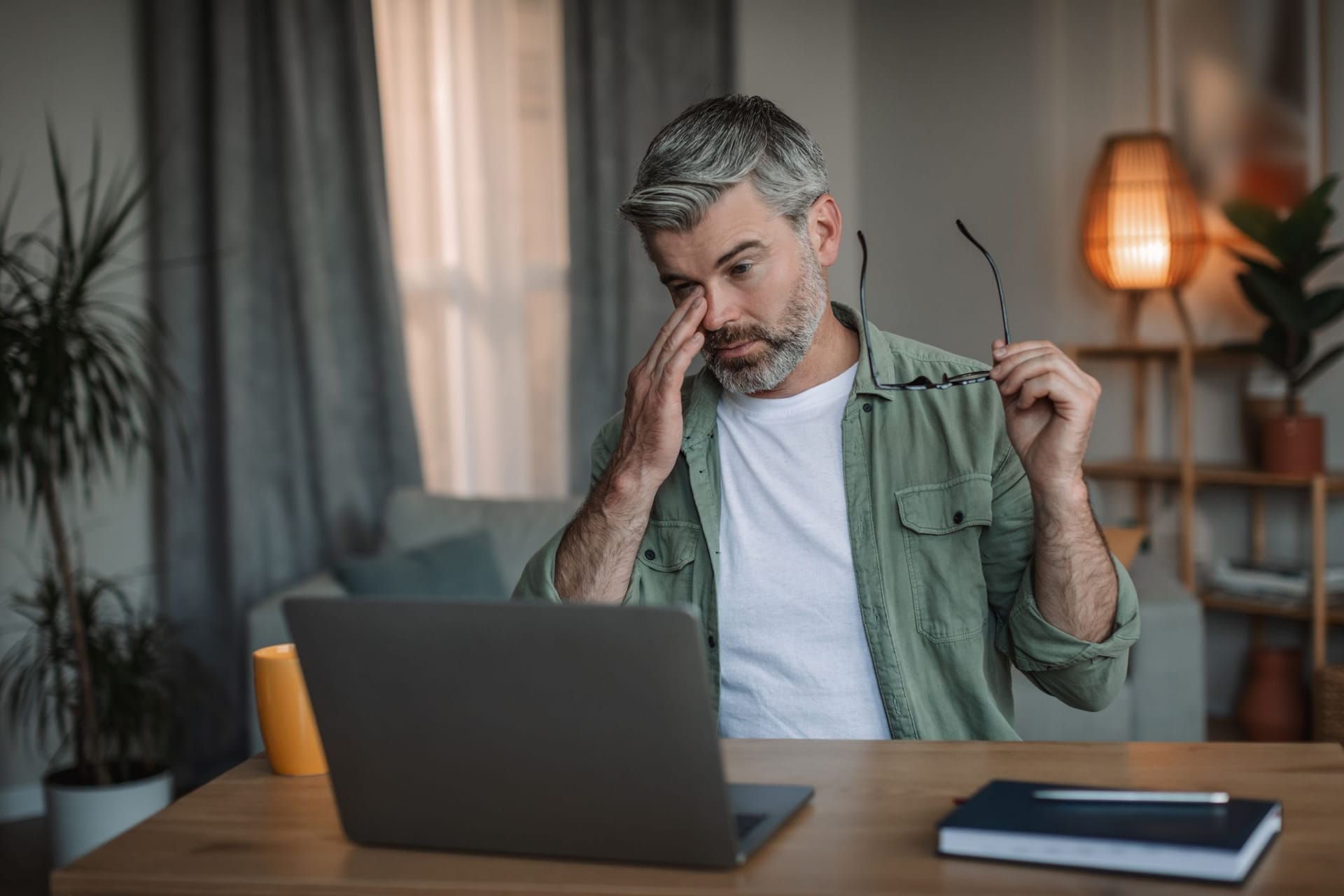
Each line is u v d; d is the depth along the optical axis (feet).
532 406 13.34
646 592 4.98
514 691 2.88
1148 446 13.14
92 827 9.44
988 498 4.53
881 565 4.61
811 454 4.78
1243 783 3.23
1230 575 11.83
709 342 4.56
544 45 13.07
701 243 4.35
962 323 14.43
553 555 4.77
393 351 12.25
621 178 13.23
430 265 12.82
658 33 13.39
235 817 3.34
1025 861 2.76
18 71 10.94
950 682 4.57
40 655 10.03
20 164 10.96
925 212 14.70
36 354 9.04
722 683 4.80
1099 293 13.32
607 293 13.21
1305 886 2.58
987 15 14.03
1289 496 12.29
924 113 14.62
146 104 11.53
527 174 13.11
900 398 4.71
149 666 10.10
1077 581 4.14
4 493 10.91
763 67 14.51
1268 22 12.00
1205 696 12.89
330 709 3.05
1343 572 11.46
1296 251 10.93
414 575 10.33
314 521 12.19
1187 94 12.56
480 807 2.99
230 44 11.44
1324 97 11.75
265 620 9.81
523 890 2.78
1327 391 11.99
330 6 11.99
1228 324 12.51
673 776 2.80
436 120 12.75
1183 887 2.60
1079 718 9.28
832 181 15.16
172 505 11.59
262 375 11.90
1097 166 12.51
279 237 11.91
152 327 11.54
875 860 2.82
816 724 4.63
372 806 3.08
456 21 12.73
